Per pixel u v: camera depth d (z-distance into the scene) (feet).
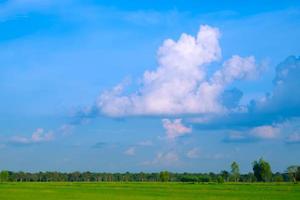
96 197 281.54
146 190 395.96
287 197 277.03
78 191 377.91
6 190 390.63
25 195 303.07
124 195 308.60
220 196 291.17
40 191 374.02
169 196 296.10
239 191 367.04
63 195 305.53
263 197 277.03
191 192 353.10
